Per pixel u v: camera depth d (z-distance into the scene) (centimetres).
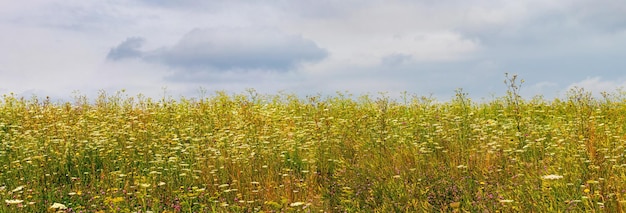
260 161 935
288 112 1536
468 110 1368
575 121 1062
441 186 725
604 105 1363
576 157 764
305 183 810
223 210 712
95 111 1418
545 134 1031
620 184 623
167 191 789
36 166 884
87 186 834
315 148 1004
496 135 1059
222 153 959
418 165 837
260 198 769
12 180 841
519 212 588
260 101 1680
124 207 714
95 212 700
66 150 956
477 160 846
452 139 1019
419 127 1156
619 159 768
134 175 876
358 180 821
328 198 773
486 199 639
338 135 1132
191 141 1066
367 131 1125
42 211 723
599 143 843
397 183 764
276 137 1093
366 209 706
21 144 1014
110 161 948
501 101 1473
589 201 582
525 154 895
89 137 1057
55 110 1409
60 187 833
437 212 652
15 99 1488
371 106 1544
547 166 764
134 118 1215
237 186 807
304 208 677
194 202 766
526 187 655
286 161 974
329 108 1543
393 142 1059
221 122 1256
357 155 984
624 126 1120
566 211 555
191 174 860
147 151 994
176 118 1280
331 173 945
